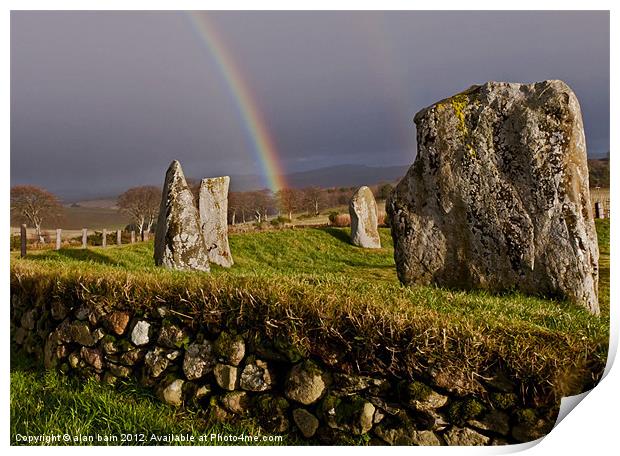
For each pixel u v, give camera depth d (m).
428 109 7.32
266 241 18.00
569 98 6.56
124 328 5.39
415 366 4.07
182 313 4.99
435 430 4.05
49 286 6.40
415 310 4.57
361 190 18.58
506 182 6.78
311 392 4.32
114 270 6.52
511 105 6.82
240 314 4.68
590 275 6.42
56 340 6.02
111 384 5.38
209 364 4.79
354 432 4.19
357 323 4.28
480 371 4.00
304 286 5.13
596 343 4.29
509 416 3.98
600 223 17.56
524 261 6.64
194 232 10.20
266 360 4.57
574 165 6.52
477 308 5.03
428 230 7.21
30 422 5.21
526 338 4.14
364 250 18.08
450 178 7.08
